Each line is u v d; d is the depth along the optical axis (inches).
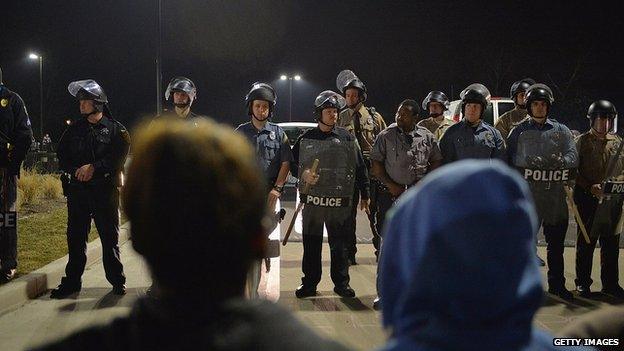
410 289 42.8
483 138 264.1
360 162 261.7
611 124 256.4
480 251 40.9
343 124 318.7
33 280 253.0
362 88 318.0
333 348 42.4
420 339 42.2
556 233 255.8
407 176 249.4
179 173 45.9
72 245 254.4
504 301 41.1
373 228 293.6
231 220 45.8
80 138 251.6
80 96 250.2
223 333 42.1
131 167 47.8
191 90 242.2
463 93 268.8
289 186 571.2
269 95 239.0
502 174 42.8
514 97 364.5
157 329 43.0
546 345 47.8
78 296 253.0
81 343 43.7
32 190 506.6
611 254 257.3
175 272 45.0
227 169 46.9
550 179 253.4
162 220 45.0
